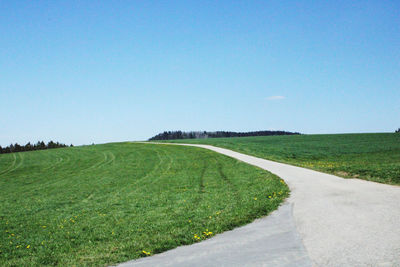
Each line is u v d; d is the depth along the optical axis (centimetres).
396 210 1071
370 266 647
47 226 1336
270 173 2302
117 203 1755
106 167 4034
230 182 2159
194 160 3956
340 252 737
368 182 1711
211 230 1030
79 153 6444
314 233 902
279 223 1047
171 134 18850
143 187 2292
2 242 1116
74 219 1432
